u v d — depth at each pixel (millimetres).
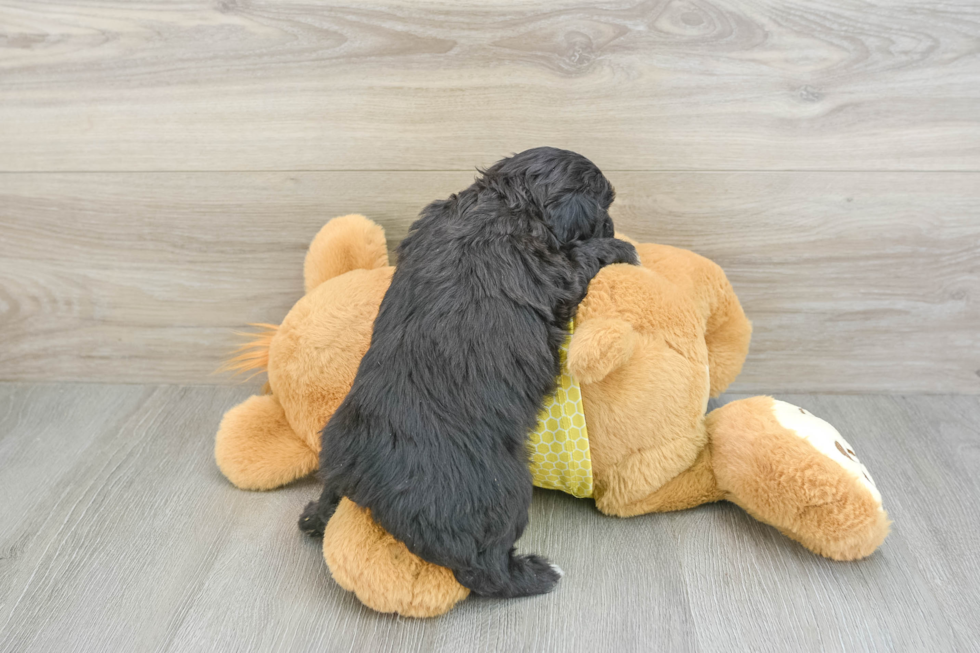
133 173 1222
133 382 1408
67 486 1112
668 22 1077
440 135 1168
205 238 1271
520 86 1128
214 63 1136
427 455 799
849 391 1344
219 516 1052
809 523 913
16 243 1286
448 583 860
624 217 1217
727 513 1037
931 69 1093
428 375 816
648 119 1144
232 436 1109
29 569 952
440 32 1097
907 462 1154
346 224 1164
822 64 1097
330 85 1141
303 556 975
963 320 1270
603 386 917
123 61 1143
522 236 862
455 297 834
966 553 967
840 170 1164
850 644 832
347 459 833
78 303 1339
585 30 1088
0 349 1383
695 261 1041
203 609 890
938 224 1195
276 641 846
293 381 1047
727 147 1158
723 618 867
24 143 1205
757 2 1062
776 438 937
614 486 989
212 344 1366
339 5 1087
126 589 921
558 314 870
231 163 1206
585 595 902
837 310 1273
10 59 1147
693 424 977
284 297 1316
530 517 1035
